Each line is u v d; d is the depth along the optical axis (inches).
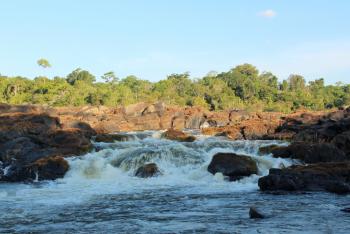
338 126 1627.7
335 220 635.5
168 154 1269.7
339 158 1262.3
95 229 609.6
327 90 5856.3
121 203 812.6
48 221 664.4
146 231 590.2
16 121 1651.1
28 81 4768.7
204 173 1139.9
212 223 628.4
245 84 5329.7
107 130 2193.7
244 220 644.7
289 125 1990.7
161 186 1029.2
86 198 874.1
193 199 842.8
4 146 1408.7
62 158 1279.5
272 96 5226.4
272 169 978.7
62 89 4426.7
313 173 949.2
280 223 619.8
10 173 1285.7
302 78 6161.4
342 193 881.5
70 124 1808.6
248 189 960.3
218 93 4945.9
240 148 1402.6
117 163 1282.0
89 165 1254.9
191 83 5428.2
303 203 775.1
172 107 2888.8
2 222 661.3
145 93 5007.4
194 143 1433.3
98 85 5354.3
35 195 918.4
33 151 1396.4
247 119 2635.3
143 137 1803.6
